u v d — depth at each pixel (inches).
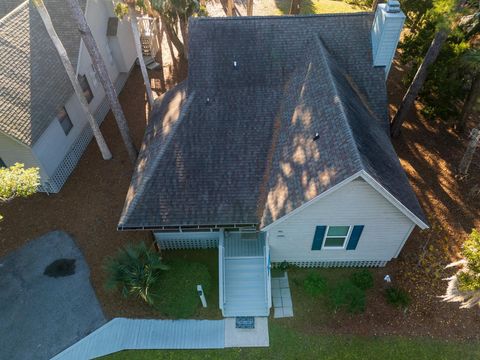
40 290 601.9
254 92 668.1
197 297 574.2
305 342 530.0
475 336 529.0
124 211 580.1
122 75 1067.9
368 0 1256.2
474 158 794.2
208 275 596.7
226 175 595.2
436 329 536.4
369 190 469.1
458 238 647.8
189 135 631.8
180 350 530.6
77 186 773.3
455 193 721.6
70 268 629.6
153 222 562.3
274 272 613.6
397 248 571.2
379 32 652.7
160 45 1229.7
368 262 610.5
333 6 1417.3
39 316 569.9
